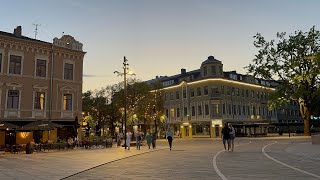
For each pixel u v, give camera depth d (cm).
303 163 1429
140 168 1373
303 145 2717
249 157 1727
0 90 3098
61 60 3588
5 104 3120
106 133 7169
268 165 1354
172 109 6881
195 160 1633
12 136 3144
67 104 3600
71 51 3662
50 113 3406
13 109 3164
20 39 3259
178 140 5134
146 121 5703
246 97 6775
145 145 3472
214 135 5962
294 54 4703
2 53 3153
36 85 3344
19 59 3278
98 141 3100
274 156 1783
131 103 5272
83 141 3020
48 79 3450
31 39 3472
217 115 6028
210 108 6069
